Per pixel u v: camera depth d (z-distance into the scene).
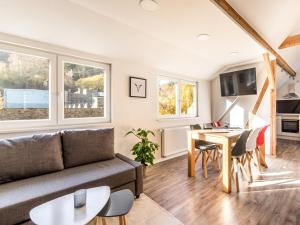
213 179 2.84
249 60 4.11
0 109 2.12
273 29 2.71
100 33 2.45
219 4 1.82
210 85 5.28
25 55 2.28
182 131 4.18
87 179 1.83
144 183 2.71
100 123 2.93
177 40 2.88
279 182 2.67
